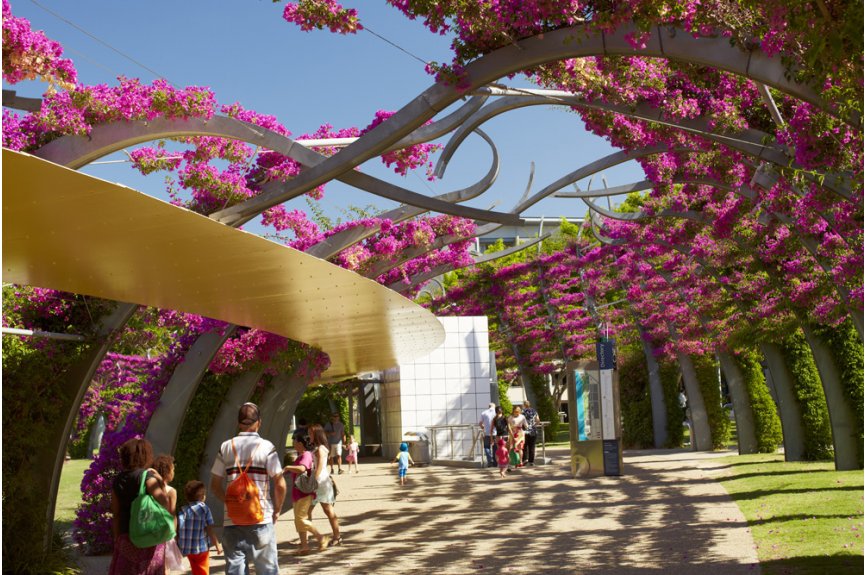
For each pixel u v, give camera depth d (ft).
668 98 27.76
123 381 66.18
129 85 23.58
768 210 39.96
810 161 24.68
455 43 22.31
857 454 54.49
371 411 116.47
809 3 14.83
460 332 94.79
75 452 122.31
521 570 25.96
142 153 28.73
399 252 50.21
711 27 19.22
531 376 107.24
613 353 61.16
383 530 37.40
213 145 28.68
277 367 44.16
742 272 64.95
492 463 77.10
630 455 82.07
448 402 93.66
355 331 35.60
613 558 27.27
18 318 26.99
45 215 15.06
